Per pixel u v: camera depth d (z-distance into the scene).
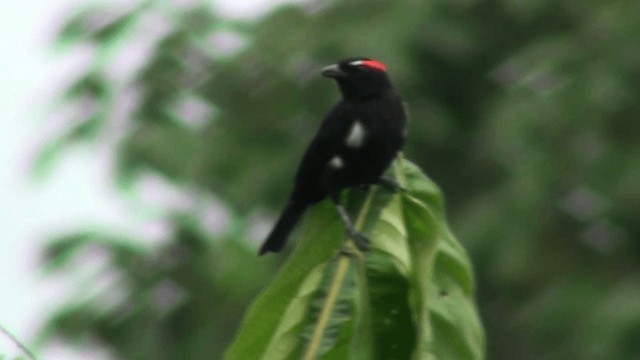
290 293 7.78
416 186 8.18
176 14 18.28
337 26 18.52
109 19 18.00
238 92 18.56
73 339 17.03
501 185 18.05
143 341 17.23
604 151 17.06
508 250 17.03
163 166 17.17
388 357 7.60
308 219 8.20
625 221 17.33
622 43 17.44
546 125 17.08
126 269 17.11
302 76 18.61
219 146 18.02
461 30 19.05
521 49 18.70
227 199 17.92
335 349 7.72
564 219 17.28
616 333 15.91
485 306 18.16
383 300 7.66
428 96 19.12
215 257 17.33
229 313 17.67
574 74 17.38
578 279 17.17
